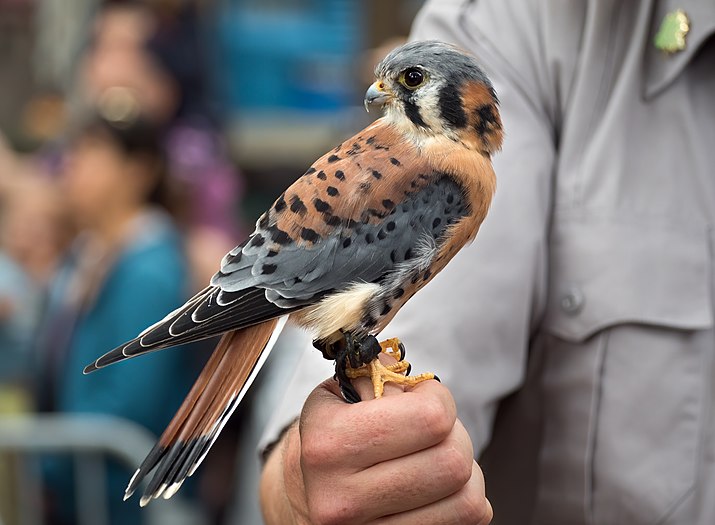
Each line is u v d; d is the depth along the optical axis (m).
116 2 7.37
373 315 2.29
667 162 2.66
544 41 2.77
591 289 2.64
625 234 2.63
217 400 2.23
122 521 5.04
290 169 8.77
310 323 2.28
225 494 5.68
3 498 4.90
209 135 7.08
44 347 5.44
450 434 2.14
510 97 2.74
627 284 2.61
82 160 5.48
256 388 5.54
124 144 5.46
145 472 2.18
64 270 5.61
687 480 2.58
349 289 2.27
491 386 2.62
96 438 4.99
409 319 2.62
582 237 2.66
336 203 2.29
